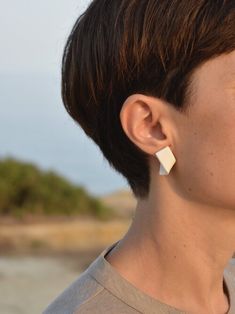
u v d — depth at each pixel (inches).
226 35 60.7
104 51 64.4
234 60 60.9
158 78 62.3
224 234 63.8
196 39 61.1
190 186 62.9
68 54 68.4
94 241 860.0
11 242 816.3
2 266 689.0
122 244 67.1
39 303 520.7
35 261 728.3
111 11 64.8
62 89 69.5
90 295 63.1
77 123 69.3
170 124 62.8
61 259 750.5
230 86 60.9
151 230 65.2
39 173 941.2
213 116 61.2
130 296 62.8
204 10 61.1
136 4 63.1
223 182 61.2
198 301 65.4
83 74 66.2
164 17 61.7
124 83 63.7
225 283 70.7
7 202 903.7
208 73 61.4
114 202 1095.0
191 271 64.8
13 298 533.0
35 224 882.8
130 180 66.9
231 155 60.8
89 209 939.3
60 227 866.1
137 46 62.5
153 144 63.0
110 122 65.9
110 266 64.4
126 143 65.6
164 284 64.7
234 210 62.4
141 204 66.4
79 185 952.9
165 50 61.7
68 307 63.0
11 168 927.7
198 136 61.8
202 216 63.6
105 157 68.5
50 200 920.3
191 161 62.3
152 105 62.9
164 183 64.2
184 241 64.3
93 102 66.2
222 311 68.0
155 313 62.7
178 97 62.0
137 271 65.3
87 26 66.5
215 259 65.0
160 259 64.9
